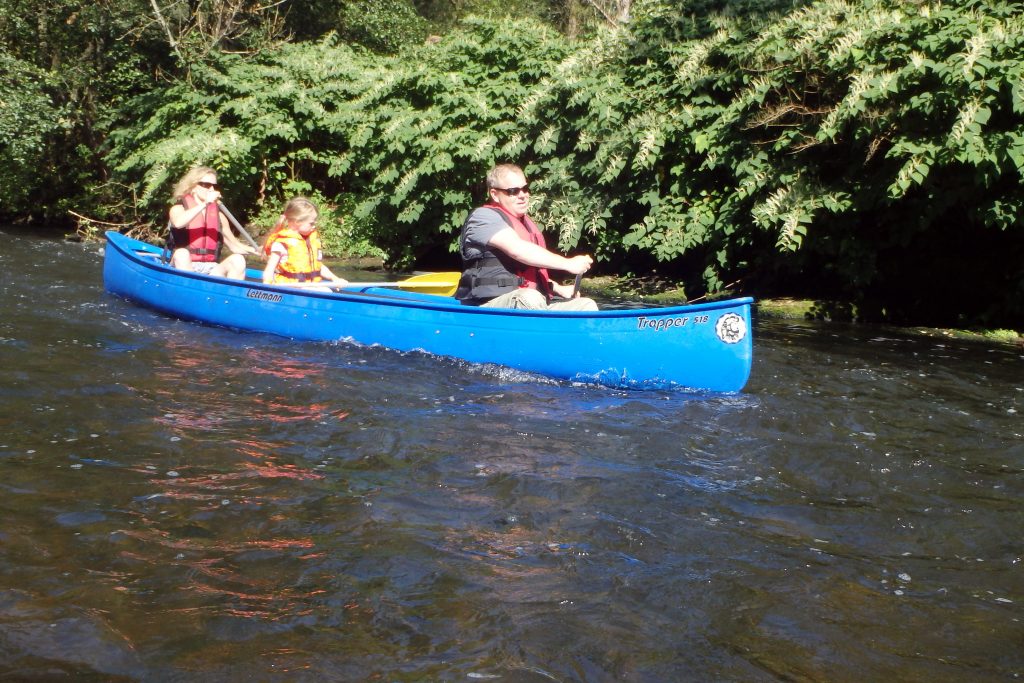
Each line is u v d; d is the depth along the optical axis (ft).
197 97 46.42
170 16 54.29
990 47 22.81
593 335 17.17
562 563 8.87
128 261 24.57
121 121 54.44
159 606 7.72
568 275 35.27
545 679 6.88
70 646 7.04
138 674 6.73
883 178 26.40
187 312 22.47
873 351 21.95
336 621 7.61
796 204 27.35
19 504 9.68
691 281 32.58
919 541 9.88
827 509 10.73
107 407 13.53
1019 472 12.45
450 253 39.88
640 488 11.12
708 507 10.60
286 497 10.27
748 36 31.07
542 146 33.81
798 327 25.76
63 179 55.36
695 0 33.58
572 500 10.60
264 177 46.57
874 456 12.91
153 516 9.56
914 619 8.06
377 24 66.74
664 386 16.93
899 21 25.44
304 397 14.83
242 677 6.75
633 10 36.83
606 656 7.24
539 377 17.70
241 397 14.62
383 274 36.88
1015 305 26.14
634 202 33.88
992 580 8.94
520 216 19.40
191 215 25.14
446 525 9.68
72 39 55.98
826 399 16.44
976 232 27.96
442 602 8.00
